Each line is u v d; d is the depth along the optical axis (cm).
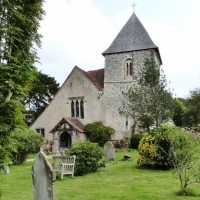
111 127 3350
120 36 3647
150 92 2761
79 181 1250
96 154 1489
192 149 955
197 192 970
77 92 3572
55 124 3609
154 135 1543
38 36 802
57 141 3303
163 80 2811
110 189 1065
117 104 3384
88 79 3538
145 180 1234
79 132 3238
